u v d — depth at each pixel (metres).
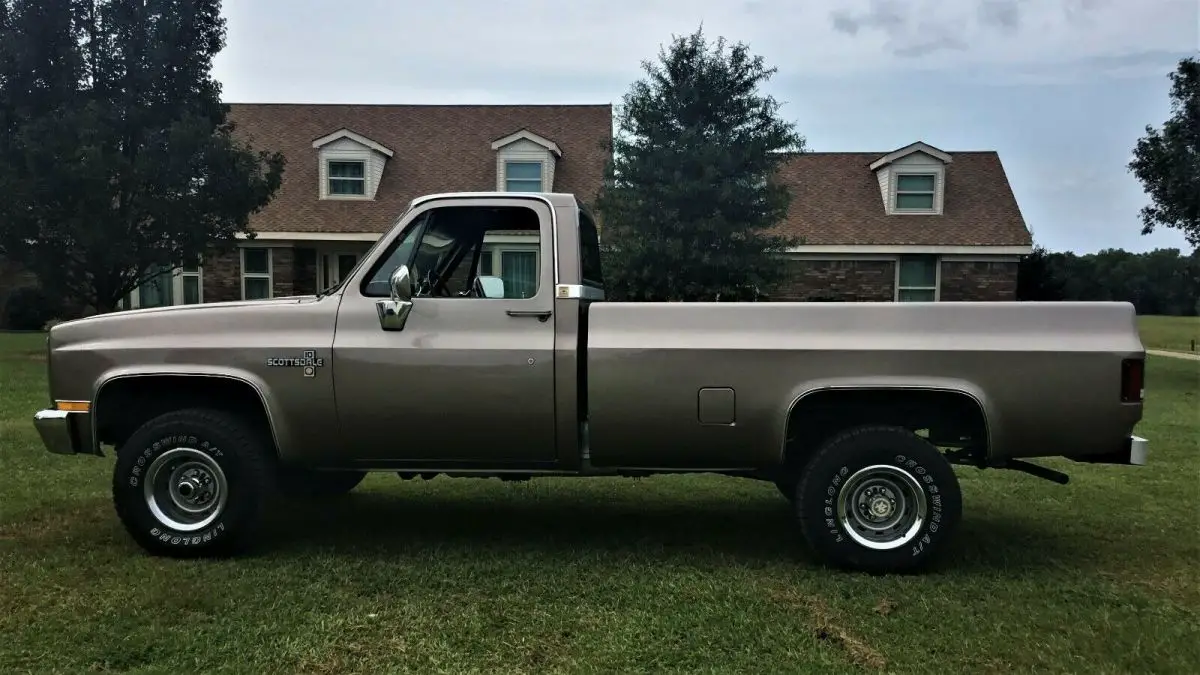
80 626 3.53
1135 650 3.42
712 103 14.70
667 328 4.26
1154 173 14.00
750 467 4.29
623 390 4.23
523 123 22.61
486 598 3.92
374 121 22.66
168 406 4.69
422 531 5.04
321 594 3.94
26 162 14.07
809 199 20.81
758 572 4.31
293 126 22.42
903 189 20.44
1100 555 4.64
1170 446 7.85
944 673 3.21
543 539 4.88
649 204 14.55
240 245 19.78
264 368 4.34
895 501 4.29
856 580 4.18
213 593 3.91
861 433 4.26
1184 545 4.83
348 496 5.91
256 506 4.41
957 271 19.80
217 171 15.20
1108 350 4.06
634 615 3.73
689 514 5.50
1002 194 20.66
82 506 5.40
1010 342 4.11
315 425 4.36
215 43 15.73
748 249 14.83
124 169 14.34
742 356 4.19
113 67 14.89
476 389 4.28
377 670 3.20
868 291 19.94
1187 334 27.67
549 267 4.34
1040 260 25.97
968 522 5.32
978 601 3.94
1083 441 4.09
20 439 7.43
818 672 3.21
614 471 4.44
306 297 4.63
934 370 4.12
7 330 22.80
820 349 4.16
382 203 20.22
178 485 4.45
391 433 4.35
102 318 4.56
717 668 3.24
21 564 4.29
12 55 14.38
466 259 5.03
